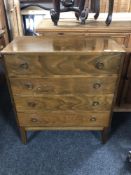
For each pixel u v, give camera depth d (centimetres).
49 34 149
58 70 112
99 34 147
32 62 108
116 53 106
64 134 154
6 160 131
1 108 187
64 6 152
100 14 178
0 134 154
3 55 107
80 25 154
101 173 123
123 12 180
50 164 129
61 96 122
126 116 174
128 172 123
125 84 158
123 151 139
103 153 137
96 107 127
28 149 140
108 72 112
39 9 205
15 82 116
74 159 132
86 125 137
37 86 118
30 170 125
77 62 109
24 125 136
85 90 119
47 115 131
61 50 108
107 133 140
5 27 198
